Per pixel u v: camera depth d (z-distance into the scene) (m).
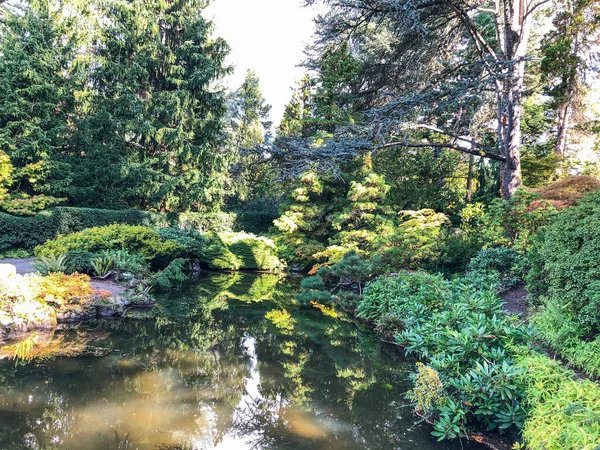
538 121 15.48
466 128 14.36
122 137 17.09
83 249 10.13
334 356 5.70
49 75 14.92
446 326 4.31
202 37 18.88
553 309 4.64
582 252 4.37
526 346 3.82
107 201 16.44
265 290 11.23
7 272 6.77
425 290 6.70
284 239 15.86
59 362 4.96
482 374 3.42
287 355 5.70
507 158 10.51
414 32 10.78
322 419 3.81
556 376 3.20
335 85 15.80
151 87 18.11
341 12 10.88
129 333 6.39
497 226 9.24
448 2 9.66
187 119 18.42
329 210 15.64
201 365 5.16
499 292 7.04
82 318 6.98
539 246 6.12
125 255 10.20
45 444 3.11
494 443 3.34
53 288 6.71
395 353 5.88
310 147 10.78
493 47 13.77
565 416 2.75
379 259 9.27
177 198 18.09
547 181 13.45
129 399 4.05
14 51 14.04
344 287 10.84
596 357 3.73
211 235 15.80
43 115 14.66
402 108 9.58
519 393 3.31
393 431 3.57
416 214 12.44
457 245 9.27
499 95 10.23
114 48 17.08
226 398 4.20
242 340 6.37
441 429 3.42
